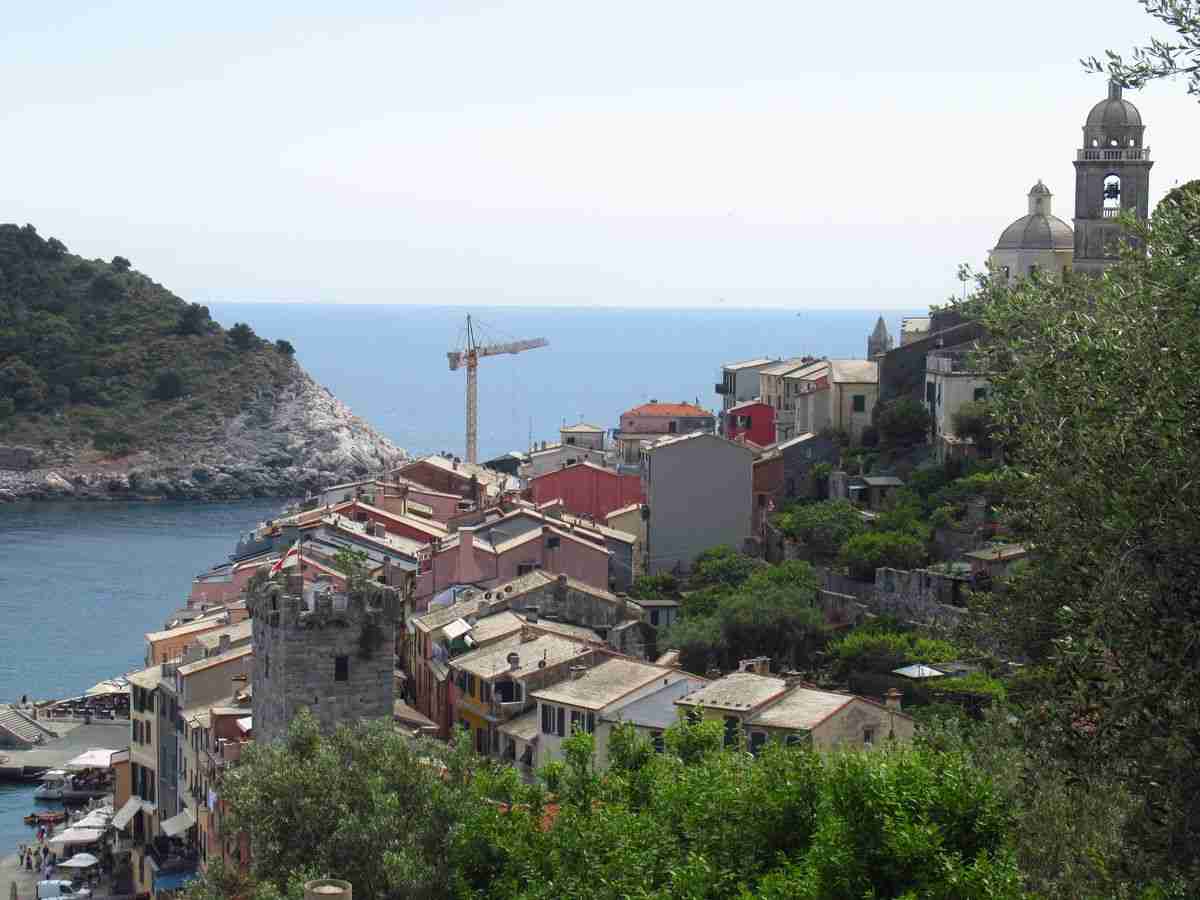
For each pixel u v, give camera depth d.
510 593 158.25
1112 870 57.09
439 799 92.38
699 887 70.88
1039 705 58.84
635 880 74.44
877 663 137.50
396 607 118.12
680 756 95.00
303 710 105.00
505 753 131.25
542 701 126.69
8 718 197.38
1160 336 54.56
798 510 187.38
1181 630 53.34
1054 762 59.78
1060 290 65.25
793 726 109.50
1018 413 63.56
